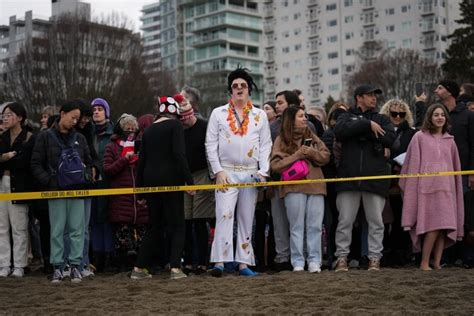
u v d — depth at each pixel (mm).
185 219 8844
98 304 6465
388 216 9281
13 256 8773
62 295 7004
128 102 41906
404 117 9766
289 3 96312
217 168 8125
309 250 8508
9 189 8719
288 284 7266
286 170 8492
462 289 6910
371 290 6816
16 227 8633
